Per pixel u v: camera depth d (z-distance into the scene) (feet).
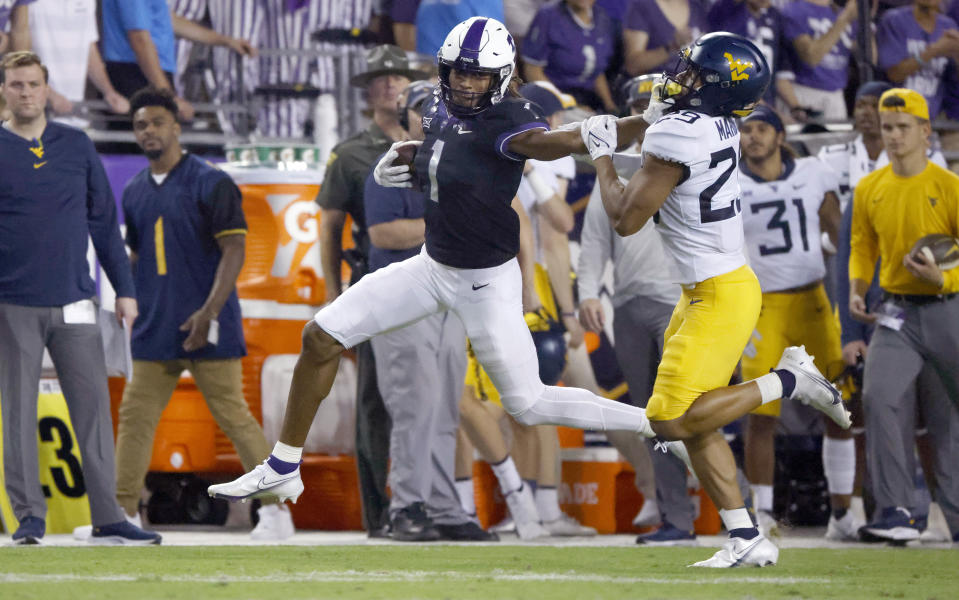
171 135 79.66
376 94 81.30
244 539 80.38
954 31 123.44
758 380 53.01
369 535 81.35
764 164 87.20
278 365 86.58
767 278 86.63
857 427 89.30
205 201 78.79
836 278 86.89
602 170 51.31
